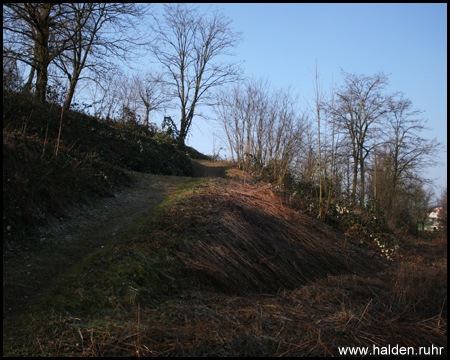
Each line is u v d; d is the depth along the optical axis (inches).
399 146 1020.5
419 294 288.4
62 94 524.7
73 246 274.1
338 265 393.7
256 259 325.7
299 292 291.0
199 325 200.7
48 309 196.4
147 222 325.4
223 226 343.6
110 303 215.9
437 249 650.8
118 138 570.3
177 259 277.4
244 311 230.5
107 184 407.5
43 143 362.0
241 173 757.3
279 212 435.2
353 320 227.3
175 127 922.7
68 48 582.6
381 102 879.7
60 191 331.6
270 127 796.6
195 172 853.8
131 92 1055.6
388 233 571.2
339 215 549.0
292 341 196.7
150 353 170.1
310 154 713.0
